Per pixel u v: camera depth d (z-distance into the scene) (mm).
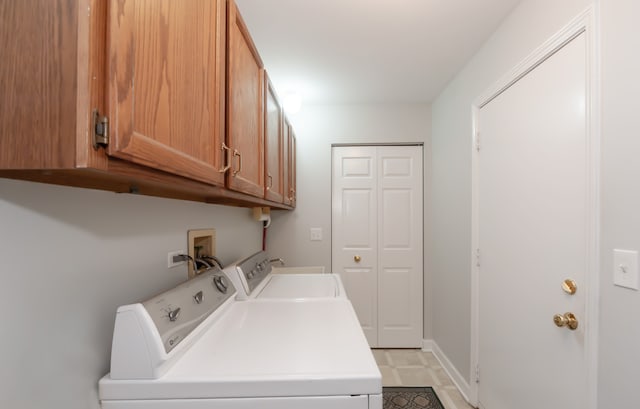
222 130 840
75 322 653
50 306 596
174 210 1087
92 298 701
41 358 576
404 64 2047
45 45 406
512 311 1496
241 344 841
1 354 509
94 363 702
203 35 740
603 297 970
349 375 690
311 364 735
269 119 1461
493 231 1676
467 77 2016
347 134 2811
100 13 414
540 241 1289
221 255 1576
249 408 672
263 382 674
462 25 1618
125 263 817
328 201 2811
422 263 2820
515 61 1474
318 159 2820
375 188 2850
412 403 1946
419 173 2834
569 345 1122
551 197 1225
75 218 656
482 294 1807
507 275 1538
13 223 530
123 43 443
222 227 1599
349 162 2865
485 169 1771
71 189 647
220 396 669
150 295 930
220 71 826
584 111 1053
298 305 1190
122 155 439
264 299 1263
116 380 667
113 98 423
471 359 1894
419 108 2777
